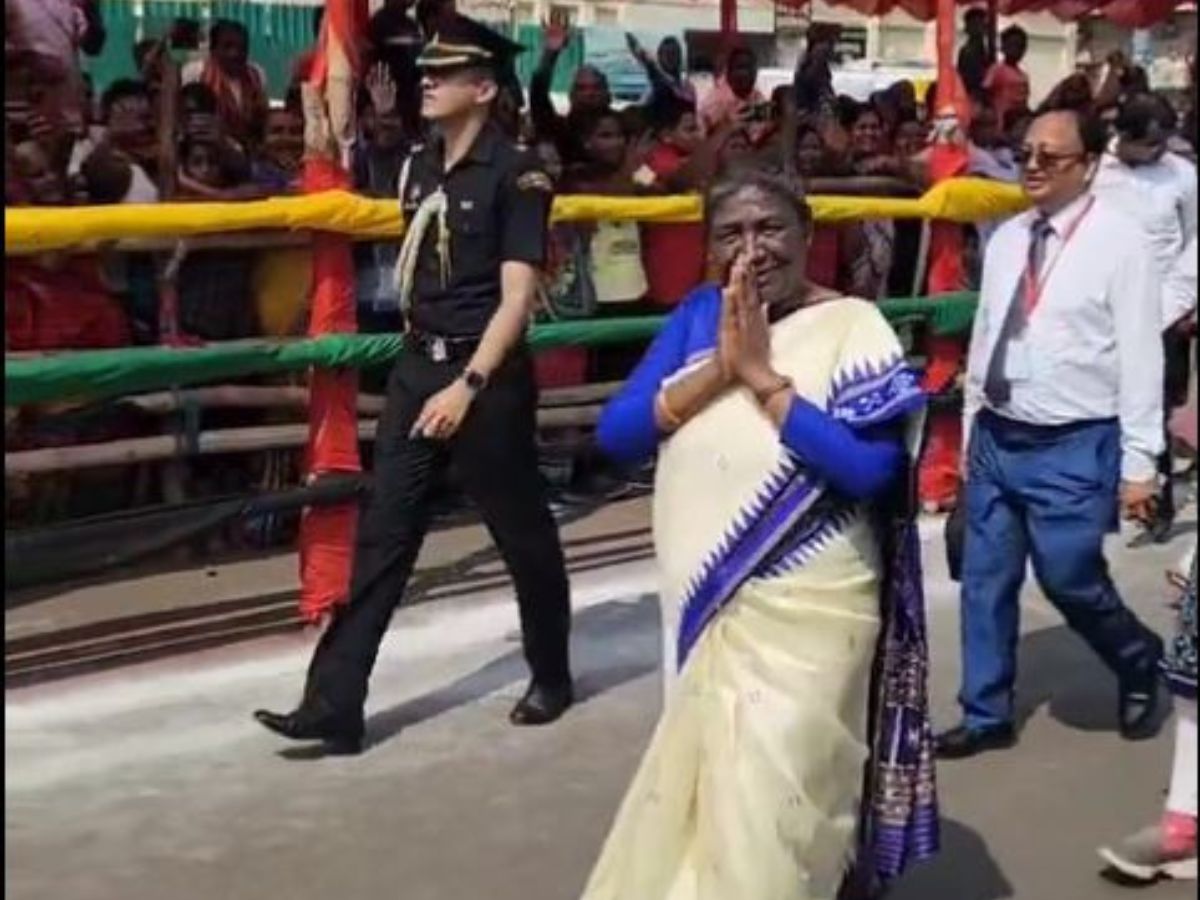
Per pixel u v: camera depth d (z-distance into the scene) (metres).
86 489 6.72
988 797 4.95
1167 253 7.26
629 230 7.43
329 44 5.68
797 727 3.50
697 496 3.61
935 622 6.51
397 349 5.96
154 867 4.41
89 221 5.10
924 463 7.70
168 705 5.45
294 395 6.74
